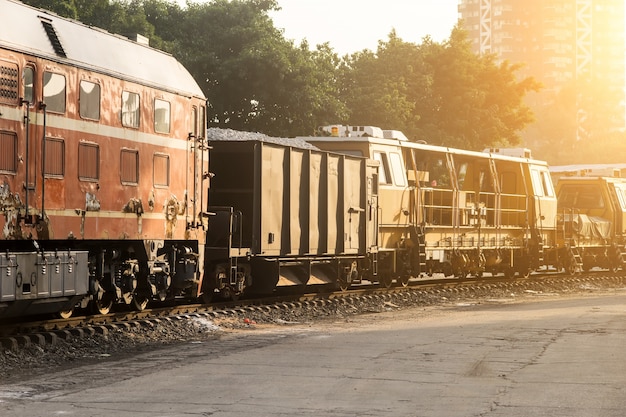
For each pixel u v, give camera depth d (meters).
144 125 20.08
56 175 17.11
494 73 72.06
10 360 15.25
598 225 46.66
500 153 42.22
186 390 12.61
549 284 39.16
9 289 15.89
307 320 23.44
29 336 16.44
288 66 49.62
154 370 14.52
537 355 16.06
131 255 20.33
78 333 17.48
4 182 15.73
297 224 26.34
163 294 21.20
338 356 15.98
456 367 14.69
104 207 18.56
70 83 17.56
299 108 50.47
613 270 48.50
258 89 49.91
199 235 22.41
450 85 69.06
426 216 34.19
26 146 16.30
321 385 13.01
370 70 65.94
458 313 25.17
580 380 13.39
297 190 26.34
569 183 49.28
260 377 13.73
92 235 18.16
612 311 25.17
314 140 30.80
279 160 25.45
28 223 16.30
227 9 53.22
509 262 40.19
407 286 33.00
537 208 41.69
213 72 50.62
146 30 48.44
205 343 18.08
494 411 11.11
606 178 48.72
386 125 60.50
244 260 24.77
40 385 13.07
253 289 25.81
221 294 25.12
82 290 18.03
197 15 53.03
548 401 11.75
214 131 27.27
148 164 20.20
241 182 25.27
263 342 18.27
